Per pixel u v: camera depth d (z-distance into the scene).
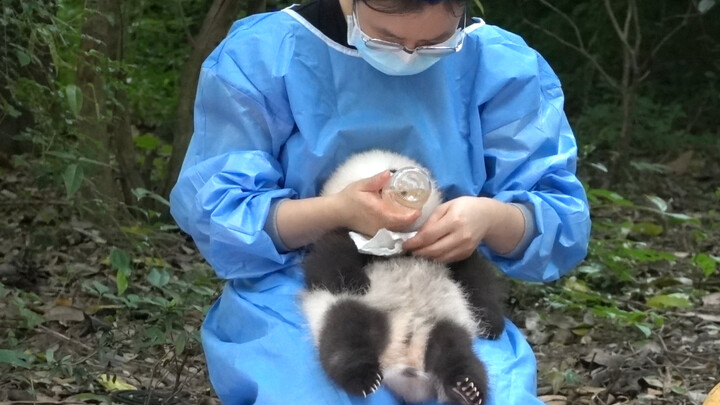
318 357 3.23
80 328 5.43
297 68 3.55
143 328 5.00
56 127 6.49
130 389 4.66
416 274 3.31
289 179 3.60
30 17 5.71
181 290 5.27
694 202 9.71
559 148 3.78
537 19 12.13
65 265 6.42
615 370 5.21
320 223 3.37
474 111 3.68
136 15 10.66
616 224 8.05
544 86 3.84
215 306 3.83
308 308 3.33
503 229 3.47
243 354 3.38
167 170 7.64
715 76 12.27
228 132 3.61
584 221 3.65
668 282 6.92
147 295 5.61
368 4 3.22
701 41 12.27
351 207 3.30
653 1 12.06
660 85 12.42
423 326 3.27
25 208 7.29
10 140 8.23
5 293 5.29
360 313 3.23
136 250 6.47
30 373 4.70
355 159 3.52
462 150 3.64
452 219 3.31
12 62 6.18
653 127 11.39
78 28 7.20
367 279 3.32
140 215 7.46
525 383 3.32
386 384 3.22
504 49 3.73
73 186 5.39
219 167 3.55
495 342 3.47
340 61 3.55
